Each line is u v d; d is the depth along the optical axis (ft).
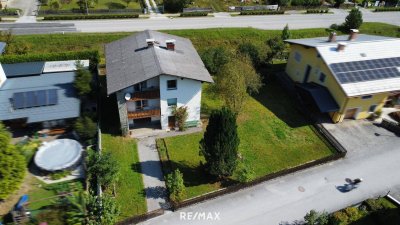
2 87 127.54
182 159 116.57
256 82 143.02
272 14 243.60
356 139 130.41
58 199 95.71
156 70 113.70
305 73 156.35
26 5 226.58
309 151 123.85
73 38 183.52
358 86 129.90
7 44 165.48
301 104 150.71
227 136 94.94
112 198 96.58
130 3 240.53
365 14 264.52
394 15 267.39
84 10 214.90
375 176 114.01
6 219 89.97
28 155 108.78
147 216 93.81
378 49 146.82
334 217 93.97
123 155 116.78
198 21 218.59
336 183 110.11
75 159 106.11
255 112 144.25
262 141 127.34
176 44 141.38
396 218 94.48
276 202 102.32
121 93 114.73
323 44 146.30
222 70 134.41
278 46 178.81
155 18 218.38
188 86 121.08
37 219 85.35
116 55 134.21
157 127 131.85
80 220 87.45
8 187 90.02
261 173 112.37
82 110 127.03
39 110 118.73
